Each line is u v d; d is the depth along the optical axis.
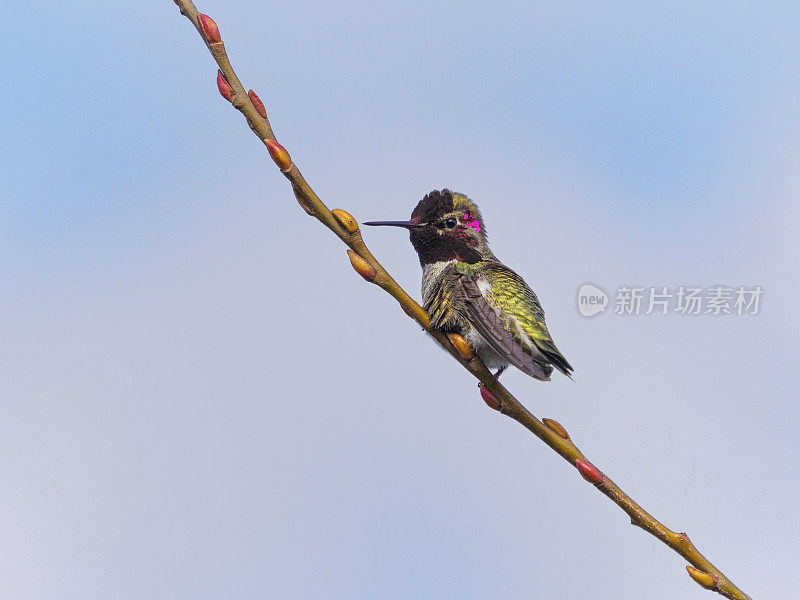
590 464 6.33
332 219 6.50
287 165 6.18
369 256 6.62
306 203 6.41
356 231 6.51
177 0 6.01
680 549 5.98
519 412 6.81
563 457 6.66
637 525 6.13
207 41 6.00
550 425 6.74
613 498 6.21
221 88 6.07
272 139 6.15
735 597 5.79
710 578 5.85
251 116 6.09
